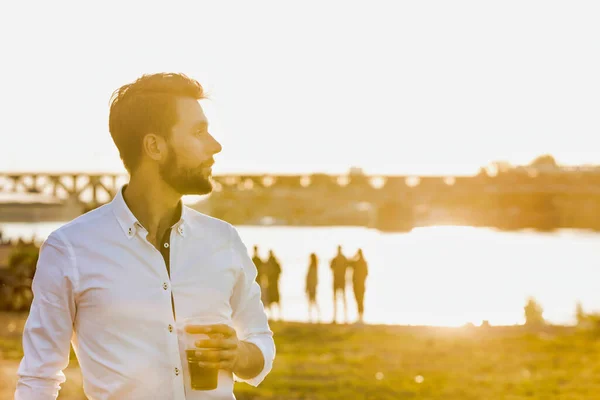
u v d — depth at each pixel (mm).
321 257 53250
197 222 2201
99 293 2053
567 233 143875
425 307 24703
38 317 2084
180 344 2094
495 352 16047
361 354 15648
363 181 129250
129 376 2029
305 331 18344
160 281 2086
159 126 2123
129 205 2162
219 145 2201
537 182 124312
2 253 26828
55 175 86125
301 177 130875
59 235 2094
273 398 11281
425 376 13391
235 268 2225
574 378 13367
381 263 48875
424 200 126062
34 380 2072
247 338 2305
